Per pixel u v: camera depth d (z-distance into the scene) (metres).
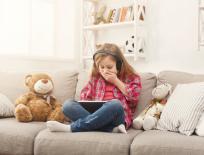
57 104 2.31
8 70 2.95
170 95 2.04
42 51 3.40
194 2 2.84
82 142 1.69
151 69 3.10
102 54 2.11
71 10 3.58
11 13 3.09
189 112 1.76
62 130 1.80
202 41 2.75
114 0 3.33
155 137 1.62
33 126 1.95
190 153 1.48
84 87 2.30
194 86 1.89
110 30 3.35
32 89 2.32
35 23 3.31
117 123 1.85
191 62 2.87
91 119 1.81
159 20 3.04
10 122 2.04
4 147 1.87
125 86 2.10
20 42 3.18
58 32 3.57
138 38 3.06
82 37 3.34
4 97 2.33
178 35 2.94
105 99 2.12
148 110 2.04
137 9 2.97
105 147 1.64
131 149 1.60
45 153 1.76
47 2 3.44
